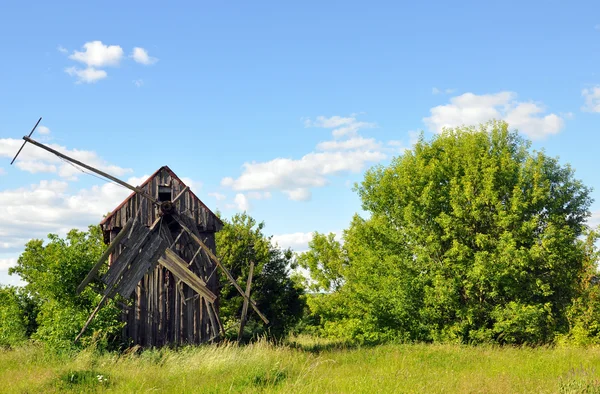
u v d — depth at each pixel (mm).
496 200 24875
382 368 14883
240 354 16078
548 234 23859
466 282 24344
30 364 15492
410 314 25547
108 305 19188
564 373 13734
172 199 21531
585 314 23703
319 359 16125
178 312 20859
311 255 36406
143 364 15680
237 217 38125
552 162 26500
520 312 23312
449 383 11961
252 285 34938
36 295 25797
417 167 27453
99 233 30766
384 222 27438
